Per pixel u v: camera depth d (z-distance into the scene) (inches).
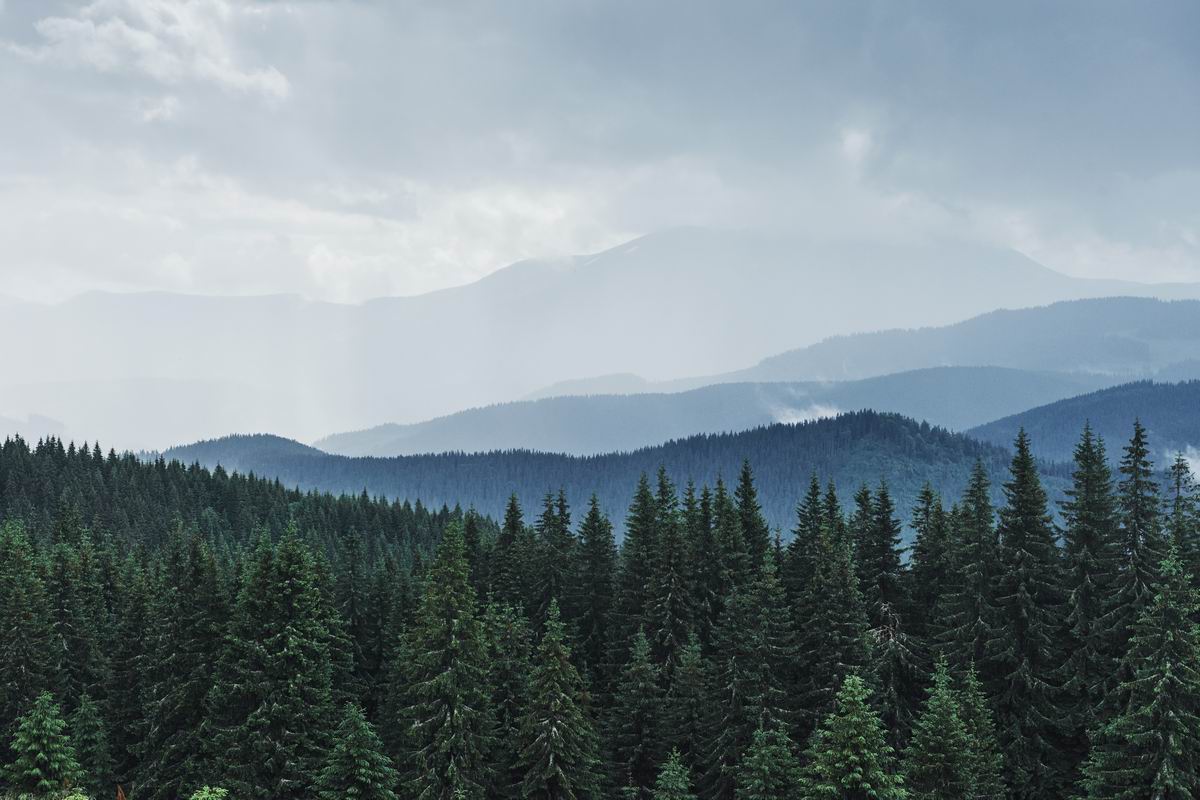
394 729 2407.7
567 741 1952.5
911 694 2192.4
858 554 2475.4
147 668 2338.8
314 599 2094.0
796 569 2672.2
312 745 1975.9
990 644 1980.8
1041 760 1940.2
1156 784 1502.2
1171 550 1606.8
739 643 2089.1
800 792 1669.5
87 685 2541.8
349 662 2603.3
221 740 1957.4
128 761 2390.5
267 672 1985.7
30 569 2755.9
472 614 1957.4
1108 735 1627.7
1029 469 2062.0
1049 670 1978.3
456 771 1891.0
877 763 1547.7
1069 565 2031.3
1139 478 1863.9
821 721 2036.2
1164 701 1520.7
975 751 1708.9
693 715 2167.8
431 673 1921.8
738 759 2030.0
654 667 2226.9
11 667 2308.1
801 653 2137.1
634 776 2187.5
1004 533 2078.0
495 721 2087.8
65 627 2536.9
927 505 2758.4
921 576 2571.4
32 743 1957.4
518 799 2069.4
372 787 1782.7
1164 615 1537.9
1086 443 2073.1
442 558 1950.1
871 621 2276.1
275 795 1931.6
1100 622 1888.5
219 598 2231.8
